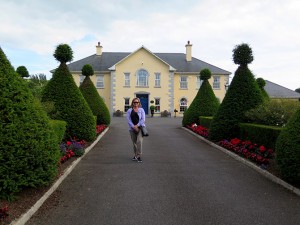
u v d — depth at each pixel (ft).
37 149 17.30
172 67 123.65
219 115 39.99
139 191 20.07
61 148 28.96
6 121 16.58
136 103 29.84
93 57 134.21
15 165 16.39
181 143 42.39
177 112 127.24
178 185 21.48
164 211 16.61
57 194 19.27
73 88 38.34
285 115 33.76
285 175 20.68
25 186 17.75
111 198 18.66
